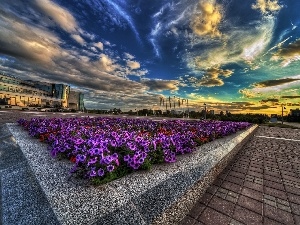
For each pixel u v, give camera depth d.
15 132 5.99
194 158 3.60
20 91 52.59
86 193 1.96
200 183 2.85
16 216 1.89
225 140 5.89
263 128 18.22
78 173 2.39
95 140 3.56
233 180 3.60
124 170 2.68
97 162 2.52
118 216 1.64
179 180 2.52
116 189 2.08
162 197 2.06
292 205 2.67
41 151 3.64
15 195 2.26
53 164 2.87
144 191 2.06
